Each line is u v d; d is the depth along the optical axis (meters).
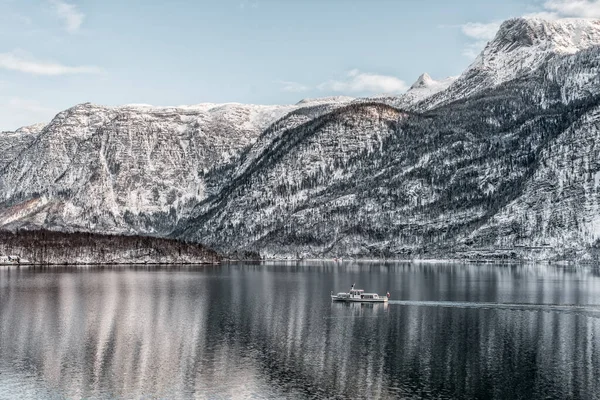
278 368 118.44
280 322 164.12
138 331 151.38
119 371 116.56
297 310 186.62
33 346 135.00
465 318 169.75
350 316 174.00
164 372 115.81
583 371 116.19
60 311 183.38
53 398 102.75
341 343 138.25
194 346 135.25
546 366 119.62
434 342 139.38
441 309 188.12
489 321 164.62
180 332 150.12
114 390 106.31
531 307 191.12
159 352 129.88
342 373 115.25
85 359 124.50
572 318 169.62
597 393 104.38
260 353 129.25
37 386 108.12
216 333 149.12
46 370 117.00
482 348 133.38
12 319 168.38
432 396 103.38
